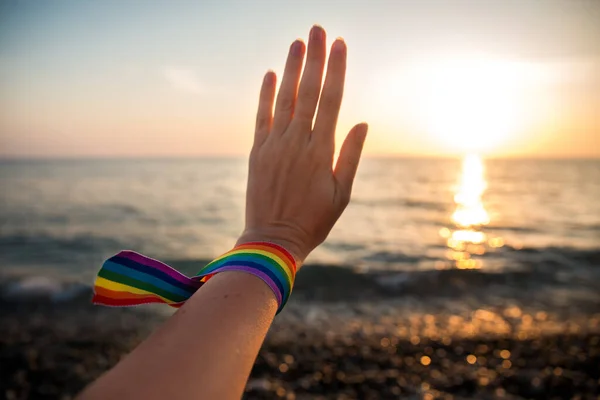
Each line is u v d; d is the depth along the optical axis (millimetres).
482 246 15211
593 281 9375
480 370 4641
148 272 708
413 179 55000
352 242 16031
